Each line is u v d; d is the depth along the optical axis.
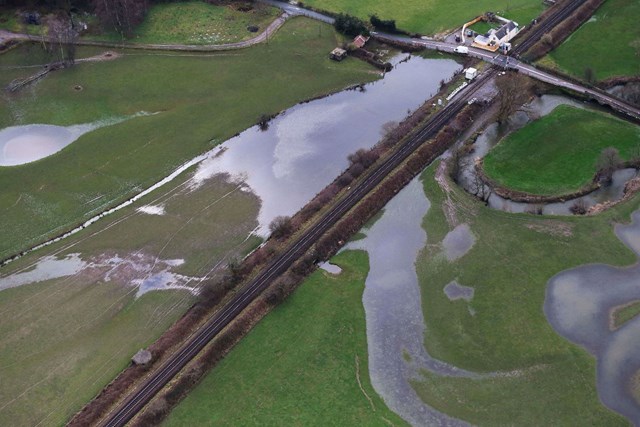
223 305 92.19
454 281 96.06
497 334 88.31
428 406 81.06
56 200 110.44
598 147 117.25
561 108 127.12
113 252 101.25
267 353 86.81
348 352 87.25
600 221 103.00
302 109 129.75
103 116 128.12
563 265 96.75
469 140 120.69
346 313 92.12
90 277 97.56
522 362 84.88
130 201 110.31
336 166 117.00
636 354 84.88
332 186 110.50
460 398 81.69
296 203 109.88
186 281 96.69
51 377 84.56
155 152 119.81
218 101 131.38
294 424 78.88
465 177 114.06
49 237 103.94
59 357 86.88
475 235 102.50
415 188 111.88
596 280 94.44
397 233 104.25
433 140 118.94
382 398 82.00
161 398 80.69
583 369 83.44
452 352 86.94
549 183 111.25
